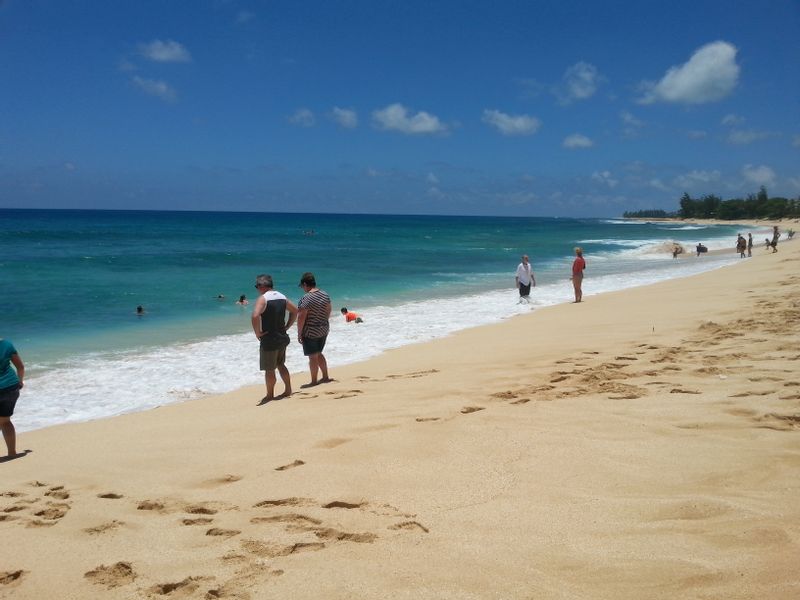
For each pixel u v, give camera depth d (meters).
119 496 4.55
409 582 2.91
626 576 2.79
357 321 15.12
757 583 2.61
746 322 10.57
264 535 3.58
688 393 6.12
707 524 3.26
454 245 57.06
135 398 8.70
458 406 6.32
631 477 4.06
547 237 77.44
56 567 3.43
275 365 7.93
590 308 15.91
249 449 5.50
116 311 17.72
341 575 3.03
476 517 3.60
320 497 4.12
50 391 9.12
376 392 7.55
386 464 4.68
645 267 33.41
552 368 8.05
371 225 133.25
